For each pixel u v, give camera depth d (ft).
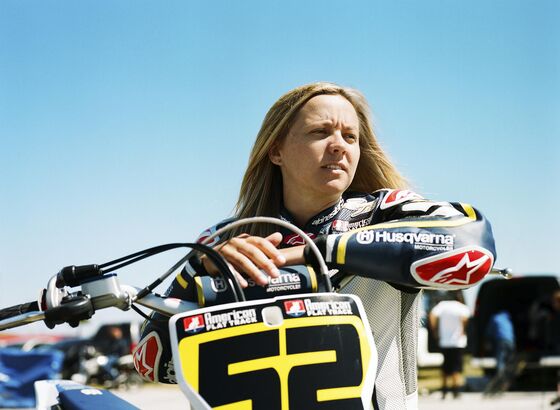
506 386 39.63
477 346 43.14
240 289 6.32
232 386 5.80
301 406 5.79
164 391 48.85
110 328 50.93
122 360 49.78
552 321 39.93
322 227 8.01
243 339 5.91
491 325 41.01
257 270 6.55
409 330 7.57
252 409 5.75
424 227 6.78
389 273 6.72
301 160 7.93
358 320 6.16
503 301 43.04
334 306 6.15
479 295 43.37
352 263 6.76
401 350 7.42
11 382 41.52
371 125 8.72
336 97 8.07
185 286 6.99
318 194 7.95
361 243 6.75
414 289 7.09
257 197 8.66
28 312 6.51
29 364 41.86
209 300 6.53
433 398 40.40
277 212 8.48
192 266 7.02
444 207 7.15
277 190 8.56
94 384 49.19
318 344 5.97
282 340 5.92
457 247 6.70
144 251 6.89
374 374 6.02
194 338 5.90
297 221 8.30
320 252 6.81
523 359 39.81
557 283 42.27
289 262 6.81
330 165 7.86
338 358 5.97
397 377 7.26
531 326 40.34
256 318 5.98
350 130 8.00
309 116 7.96
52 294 6.39
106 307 6.44
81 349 48.91
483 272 6.80
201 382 5.80
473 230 6.87
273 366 5.85
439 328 40.29
